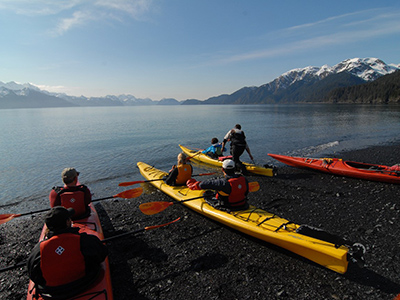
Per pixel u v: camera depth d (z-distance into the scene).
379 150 15.77
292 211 7.01
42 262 2.92
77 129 33.41
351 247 4.05
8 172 12.46
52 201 4.98
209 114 75.44
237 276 4.35
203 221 6.57
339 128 29.17
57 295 3.10
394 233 5.57
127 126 37.16
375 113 57.34
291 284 4.11
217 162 12.81
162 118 57.81
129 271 4.57
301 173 11.12
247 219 5.43
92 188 9.84
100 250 3.25
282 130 28.12
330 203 7.49
